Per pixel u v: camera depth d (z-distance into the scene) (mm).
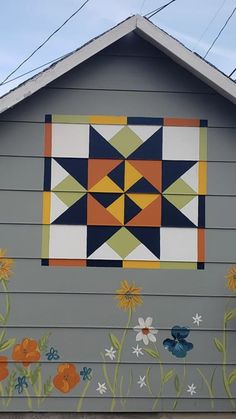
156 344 4652
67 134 4719
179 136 4770
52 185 4688
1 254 4629
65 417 4594
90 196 4699
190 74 4805
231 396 4652
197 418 4641
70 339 4621
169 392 4637
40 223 4660
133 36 4789
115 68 4773
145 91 4773
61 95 4734
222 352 4676
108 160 4723
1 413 4562
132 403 4617
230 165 4777
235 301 4703
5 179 4664
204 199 4750
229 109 4805
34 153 4691
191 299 4688
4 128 4691
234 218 4750
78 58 4625
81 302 4645
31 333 4609
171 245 4707
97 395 4609
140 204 4715
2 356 4582
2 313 4602
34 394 4582
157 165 4742
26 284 4629
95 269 4664
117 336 4645
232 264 4723
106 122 4742
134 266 4680
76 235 4672
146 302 4668
